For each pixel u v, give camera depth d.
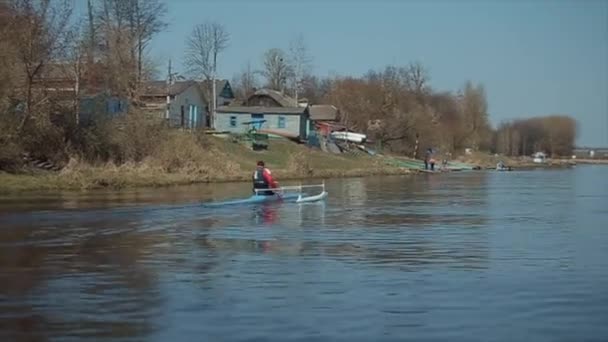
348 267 17.61
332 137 102.12
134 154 56.84
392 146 117.06
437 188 55.56
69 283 15.55
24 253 20.03
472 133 138.88
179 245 21.69
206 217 30.19
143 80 75.31
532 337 11.28
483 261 18.56
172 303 13.53
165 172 55.78
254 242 22.39
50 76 52.81
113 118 57.97
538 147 179.50
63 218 29.16
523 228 26.61
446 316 12.55
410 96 126.56
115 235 24.14
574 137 185.00
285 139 90.62
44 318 12.39
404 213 32.91
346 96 122.62
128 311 12.89
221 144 74.19
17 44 48.75
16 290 14.80
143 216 30.19
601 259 18.92
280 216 30.95
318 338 11.18
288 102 104.50
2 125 46.44
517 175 91.00
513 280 15.85
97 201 37.38
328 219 29.77
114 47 68.12
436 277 16.23
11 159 47.34
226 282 15.64
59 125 53.22
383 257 19.23
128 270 17.20
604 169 130.75
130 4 77.06
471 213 33.06
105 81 60.94
